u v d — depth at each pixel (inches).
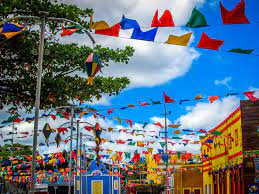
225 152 1346.0
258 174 1080.2
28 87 695.1
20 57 666.2
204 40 425.4
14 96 709.3
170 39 428.1
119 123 918.4
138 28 433.7
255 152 1090.7
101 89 798.5
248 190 1081.4
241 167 1127.0
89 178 1739.7
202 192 1868.8
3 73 679.7
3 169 1482.5
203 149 1771.7
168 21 414.9
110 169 1937.7
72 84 746.8
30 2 666.8
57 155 1330.0
